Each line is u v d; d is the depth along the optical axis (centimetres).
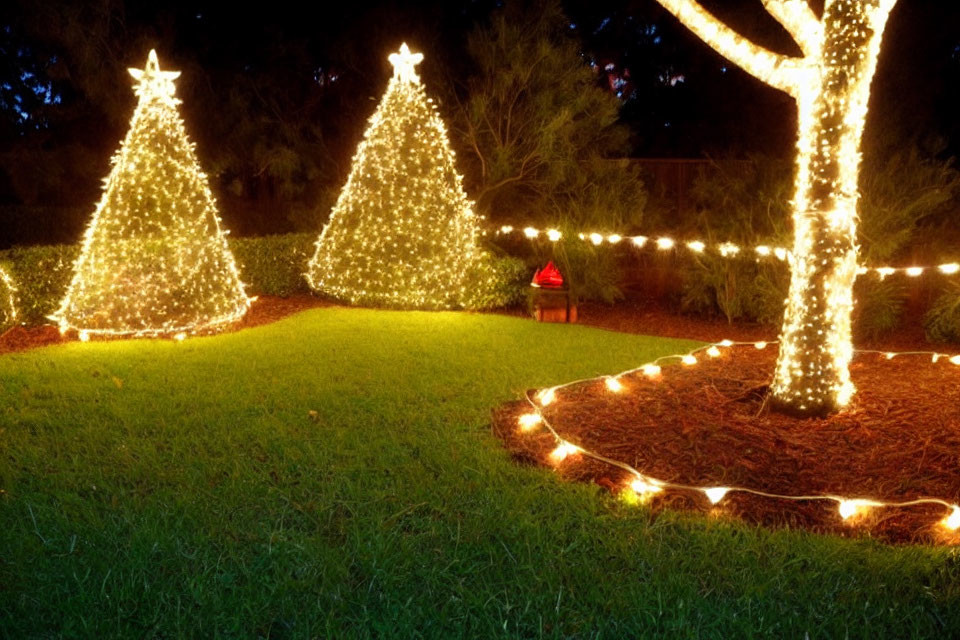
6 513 396
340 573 339
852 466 463
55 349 772
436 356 749
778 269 929
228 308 916
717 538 373
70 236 1605
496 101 1199
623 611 315
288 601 320
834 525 396
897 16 1345
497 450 492
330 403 587
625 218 1087
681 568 346
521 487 432
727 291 982
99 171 1477
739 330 958
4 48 1472
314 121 1642
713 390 605
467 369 699
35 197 1415
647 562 353
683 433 508
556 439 507
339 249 1055
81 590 322
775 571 345
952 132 1362
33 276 869
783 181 936
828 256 527
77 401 590
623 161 1116
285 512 398
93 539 367
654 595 326
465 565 350
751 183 985
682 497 422
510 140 1198
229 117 1472
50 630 301
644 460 471
